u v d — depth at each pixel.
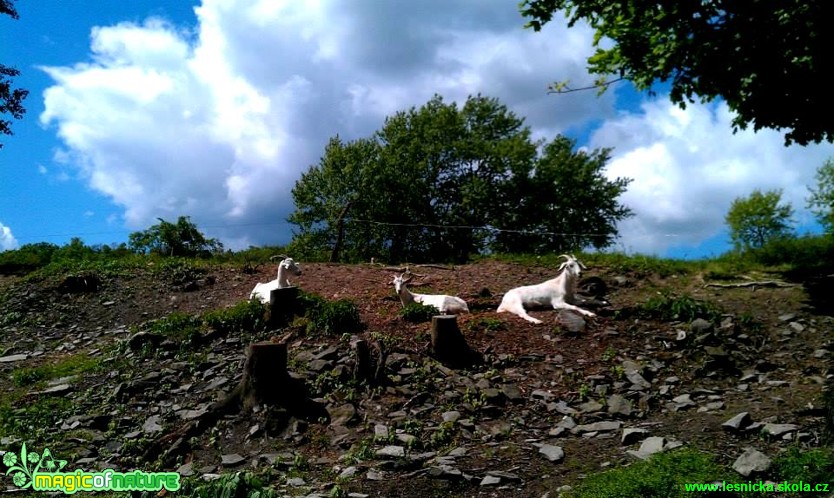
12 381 11.42
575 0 10.40
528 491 6.54
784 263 16.39
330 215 38.03
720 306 13.34
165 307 16.28
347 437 8.20
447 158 40.47
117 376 10.95
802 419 8.02
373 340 11.30
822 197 23.61
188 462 7.88
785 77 9.76
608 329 11.78
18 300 16.86
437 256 39.69
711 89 10.02
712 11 9.22
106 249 23.91
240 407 8.94
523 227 38.16
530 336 11.63
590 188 38.69
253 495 6.12
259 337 12.10
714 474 6.02
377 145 40.78
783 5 8.66
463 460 7.46
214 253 23.95
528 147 38.00
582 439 8.03
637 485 5.80
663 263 16.86
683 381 10.05
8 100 20.52
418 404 9.16
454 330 10.67
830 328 11.73
